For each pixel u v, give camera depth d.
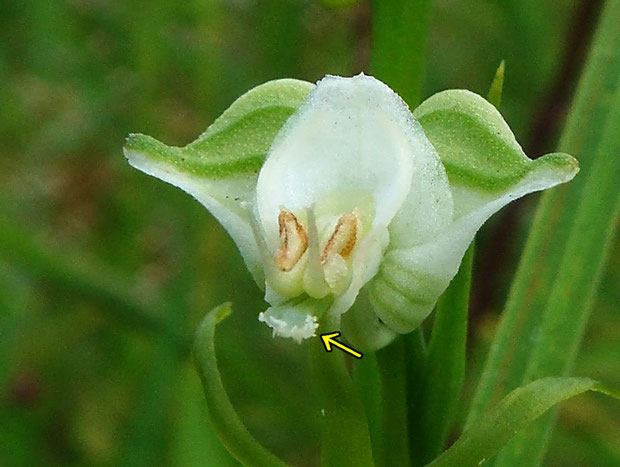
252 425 0.05
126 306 0.05
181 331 0.05
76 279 0.05
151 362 0.05
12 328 0.05
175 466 0.05
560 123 0.05
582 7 0.05
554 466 0.05
